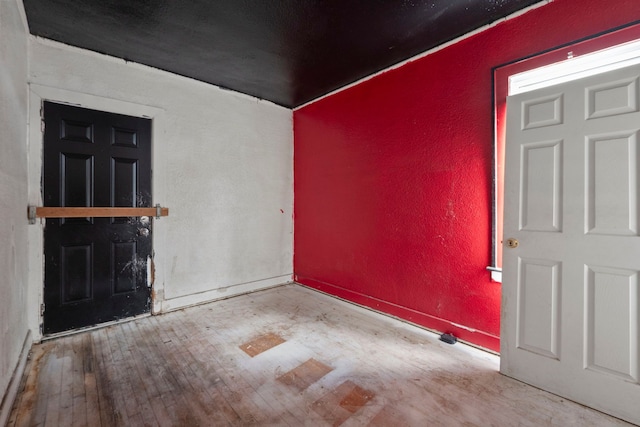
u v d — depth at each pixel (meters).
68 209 2.47
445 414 1.61
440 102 2.52
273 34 2.37
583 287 1.67
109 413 1.60
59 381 1.87
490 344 2.26
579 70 1.88
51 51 2.41
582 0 1.82
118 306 2.78
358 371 2.01
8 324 1.68
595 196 1.63
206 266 3.35
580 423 1.54
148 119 2.94
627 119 1.54
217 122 3.41
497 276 2.21
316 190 3.82
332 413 1.62
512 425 1.53
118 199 2.76
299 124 4.08
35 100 2.32
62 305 2.49
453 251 2.47
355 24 2.24
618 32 1.70
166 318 2.90
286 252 4.14
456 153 2.43
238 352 2.26
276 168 4.00
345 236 3.42
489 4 2.02
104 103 2.66
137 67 2.85
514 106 1.92
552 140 1.77
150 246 2.96
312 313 3.05
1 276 1.55
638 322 1.52
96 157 2.64
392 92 2.88
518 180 1.90
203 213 3.32
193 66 2.93
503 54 2.16
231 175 3.55
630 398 1.54
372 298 3.12
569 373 1.71
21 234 2.04
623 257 1.55
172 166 3.08
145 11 2.09
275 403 1.70
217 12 2.11
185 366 2.06
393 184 2.90
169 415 1.60
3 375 1.56
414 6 2.04
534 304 1.84
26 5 2.02
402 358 2.18
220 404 1.69
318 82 3.31
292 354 2.23
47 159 2.40
